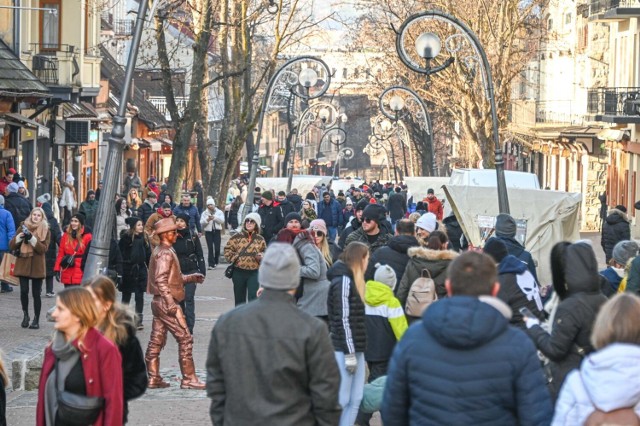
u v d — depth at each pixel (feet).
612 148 250.16
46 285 103.04
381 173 592.60
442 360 27.35
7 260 82.07
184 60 331.16
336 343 46.57
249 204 141.49
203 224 141.69
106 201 70.79
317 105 255.70
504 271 44.37
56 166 195.42
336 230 165.58
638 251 58.54
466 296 28.32
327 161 636.48
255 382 30.09
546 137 281.95
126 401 36.06
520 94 369.50
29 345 68.74
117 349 34.04
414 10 232.32
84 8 179.42
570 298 36.60
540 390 27.35
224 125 187.93
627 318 27.35
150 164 322.14
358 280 47.09
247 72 192.03
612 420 26.96
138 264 85.10
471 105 208.54
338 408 30.50
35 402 58.70
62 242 83.92
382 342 50.62
